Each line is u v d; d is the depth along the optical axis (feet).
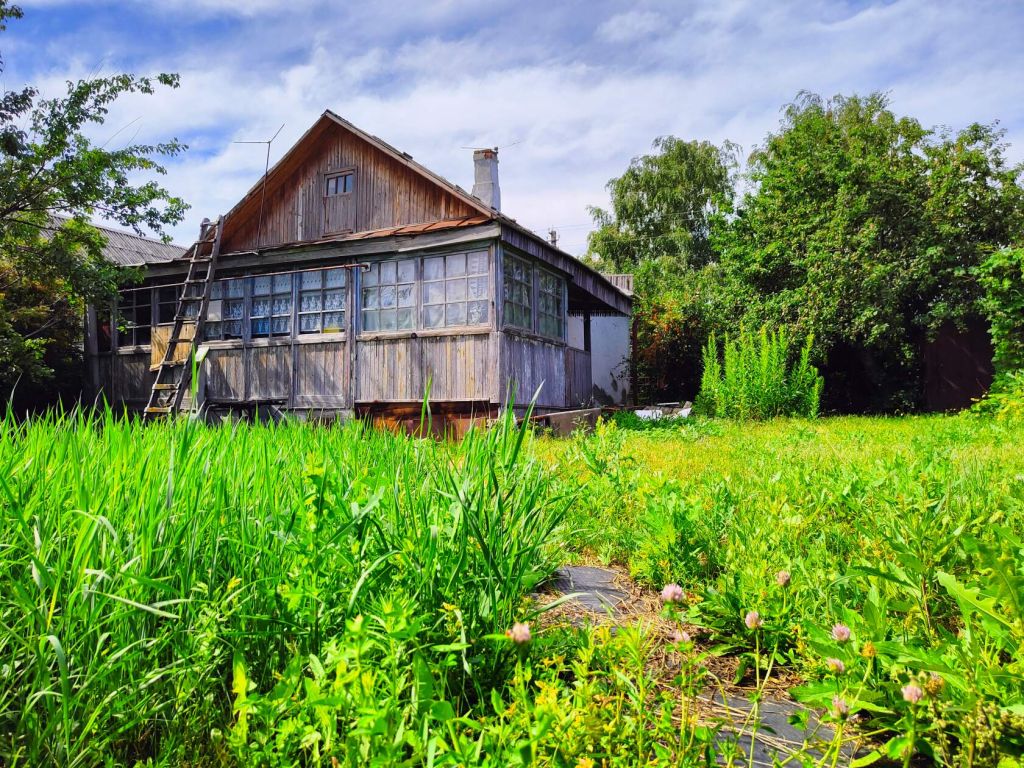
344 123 42.50
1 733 4.59
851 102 95.50
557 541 9.57
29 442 8.07
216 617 5.04
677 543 9.04
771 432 33.19
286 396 40.93
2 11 42.32
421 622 5.41
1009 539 5.35
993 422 30.42
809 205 62.08
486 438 7.59
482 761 4.10
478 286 35.99
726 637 7.08
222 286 43.73
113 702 4.75
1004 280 34.37
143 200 47.19
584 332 56.54
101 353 48.37
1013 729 4.01
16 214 46.83
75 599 5.00
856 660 5.38
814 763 4.22
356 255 39.42
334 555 5.86
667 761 4.13
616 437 16.33
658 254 116.06
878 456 18.94
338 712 4.46
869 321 55.42
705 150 116.16
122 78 45.29
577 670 4.68
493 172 52.08
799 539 9.20
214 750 4.63
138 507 5.81
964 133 58.95
